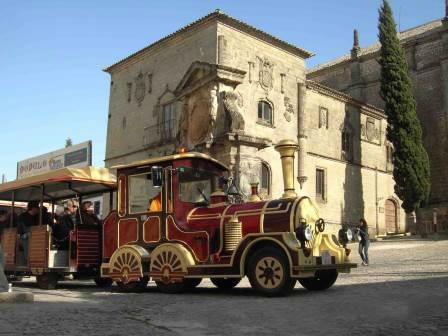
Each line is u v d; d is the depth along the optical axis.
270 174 32.38
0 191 16.23
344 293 10.55
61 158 39.06
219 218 11.47
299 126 34.81
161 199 12.38
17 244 15.27
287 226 10.49
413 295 9.62
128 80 39.59
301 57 35.84
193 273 11.41
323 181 36.25
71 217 14.48
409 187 36.78
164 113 35.75
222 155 28.34
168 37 34.72
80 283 16.28
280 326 7.23
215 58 31.09
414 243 29.12
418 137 37.62
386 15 38.97
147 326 7.31
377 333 6.52
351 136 39.16
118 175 13.43
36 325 7.20
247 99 31.91
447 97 40.28
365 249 19.50
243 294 11.33
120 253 12.74
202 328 7.16
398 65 38.22
